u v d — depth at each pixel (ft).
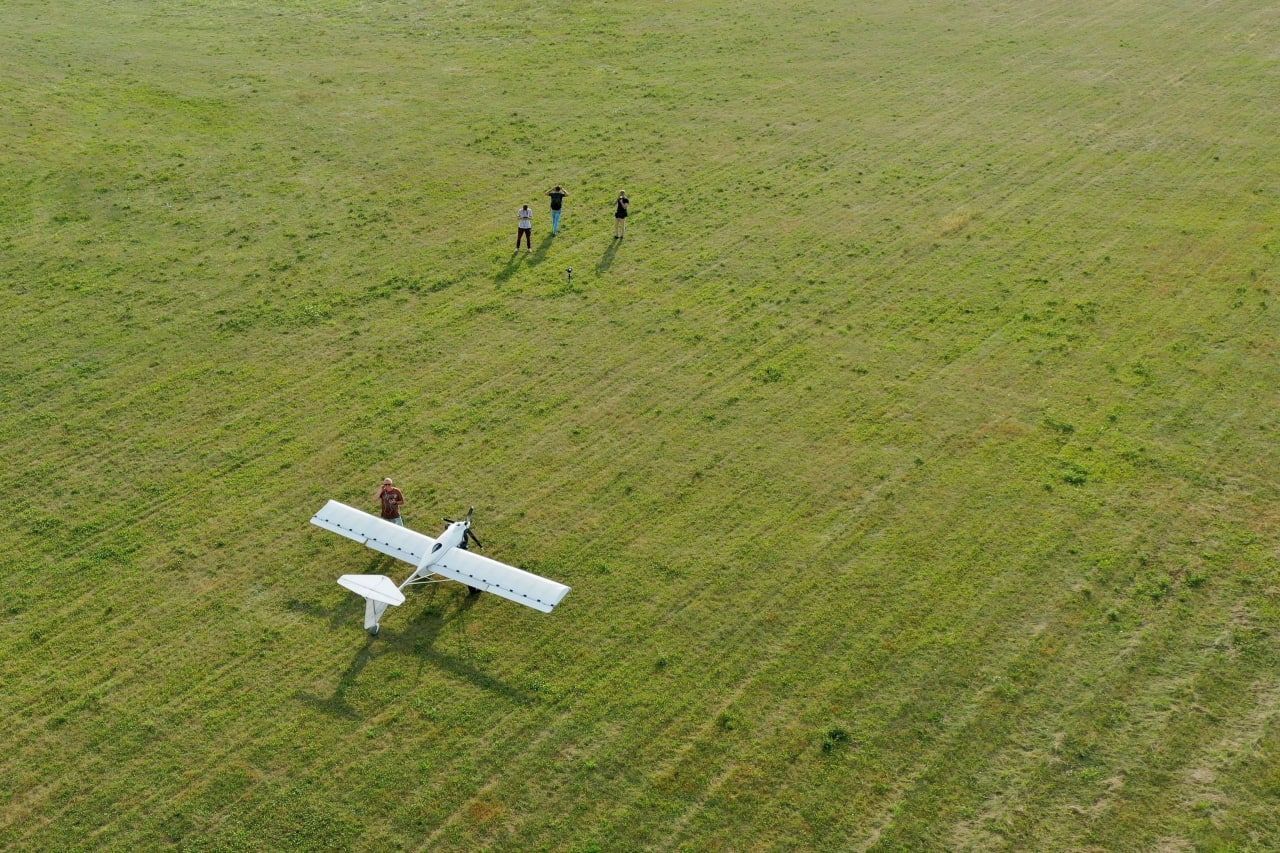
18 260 110.73
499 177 130.82
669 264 111.65
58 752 60.59
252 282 108.27
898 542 75.00
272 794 58.49
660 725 62.18
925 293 105.91
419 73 164.04
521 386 92.53
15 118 140.46
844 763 59.77
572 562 73.56
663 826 56.75
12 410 89.10
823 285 107.55
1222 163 131.54
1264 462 81.87
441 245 115.44
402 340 98.99
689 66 166.40
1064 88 156.97
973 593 70.69
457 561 68.74
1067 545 74.38
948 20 187.52
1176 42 174.50
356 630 68.59
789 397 90.79
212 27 182.39
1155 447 83.76
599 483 81.10
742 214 121.90
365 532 70.90
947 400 90.02
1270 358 94.22
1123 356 95.30
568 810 57.67
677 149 138.21
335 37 179.63
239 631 68.44
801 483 80.89
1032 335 98.68
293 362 95.86
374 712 63.05
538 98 154.51
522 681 65.05
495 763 60.13
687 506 78.74
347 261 112.06
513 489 80.53
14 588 71.36
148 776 59.41
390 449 84.79
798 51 172.55
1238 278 106.52
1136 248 112.88
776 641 67.46
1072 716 62.13
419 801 58.13
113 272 109.40
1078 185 127.24
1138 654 65.87
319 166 132.98
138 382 92.99
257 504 79.10
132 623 68.95
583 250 114.52
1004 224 118.62
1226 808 56.59
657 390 91.91
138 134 139.13
